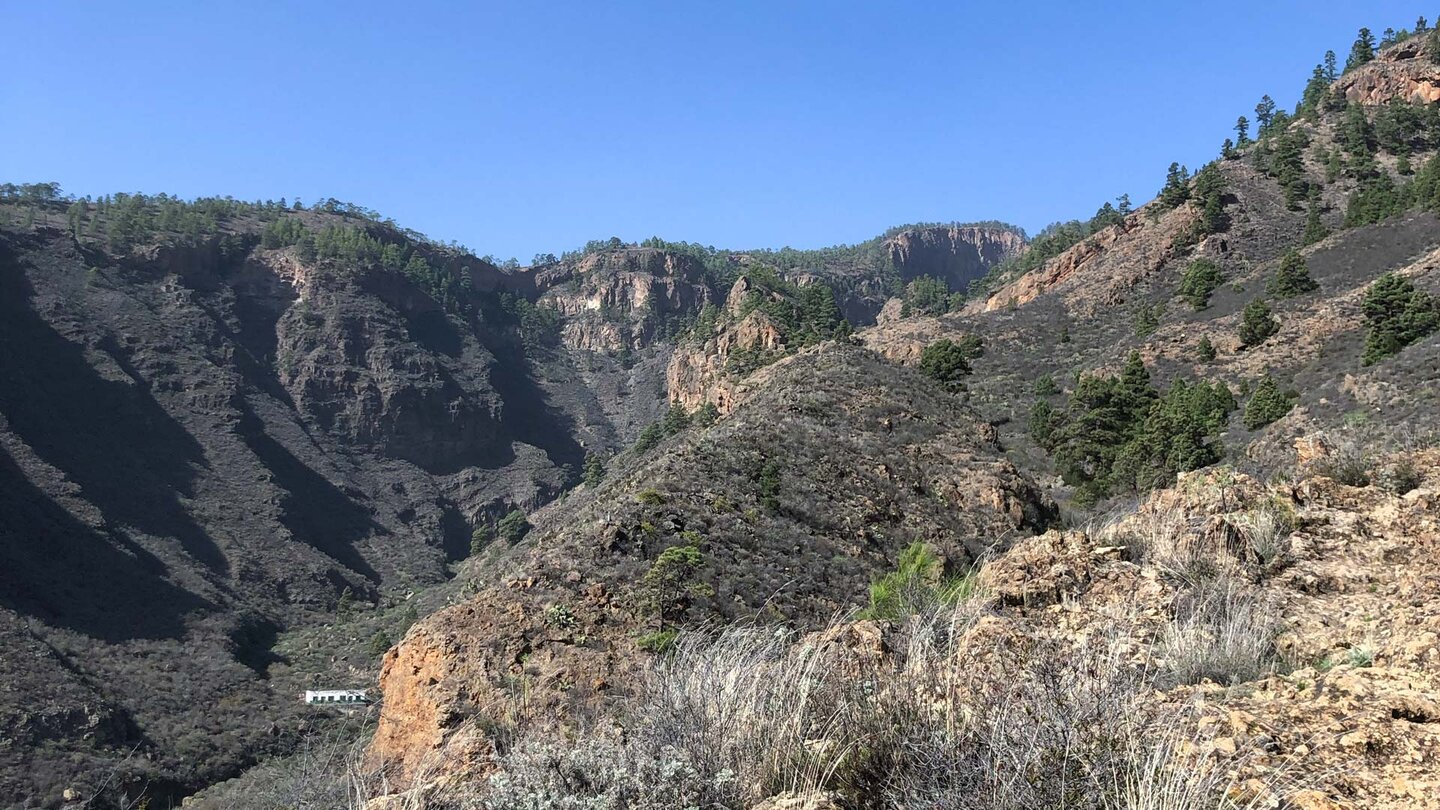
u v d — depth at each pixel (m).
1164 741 3.18
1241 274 92.62
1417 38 142.00
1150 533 7.49
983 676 3.88
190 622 84.00
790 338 105.56
